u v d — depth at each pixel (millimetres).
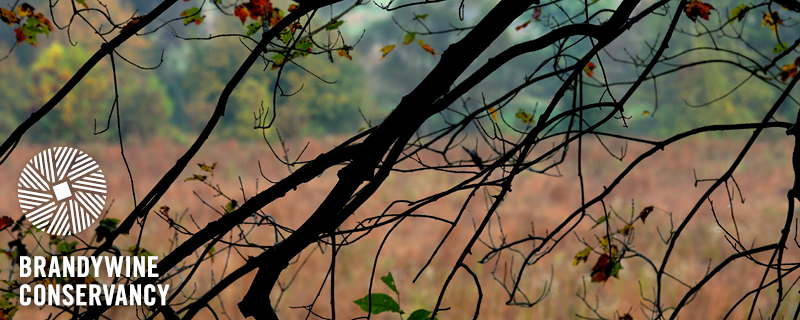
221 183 15250
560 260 7809
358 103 32781
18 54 28125
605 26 1160
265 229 8719
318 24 13867
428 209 11133
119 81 30297
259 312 1185
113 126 29734
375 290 6758
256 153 22859
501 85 28766
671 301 6238
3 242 5879
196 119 32031
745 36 21344
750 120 27266
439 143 14508
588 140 22781
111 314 5129
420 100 1070
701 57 24156
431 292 6773
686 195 13273
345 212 1169
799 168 1205
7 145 1122
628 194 13594
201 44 31094
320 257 7773
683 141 24500
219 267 6895
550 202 12430
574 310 6062
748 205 11680
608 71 25391
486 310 6184
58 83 27203
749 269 7438
